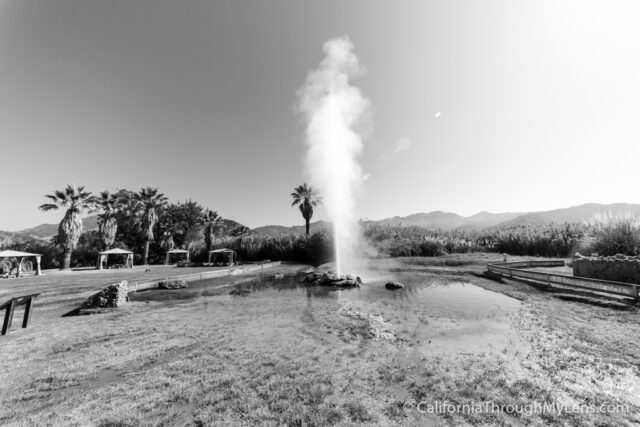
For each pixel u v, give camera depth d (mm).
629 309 7855
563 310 8242
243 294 12859
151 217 36875
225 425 3221
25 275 22828
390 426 3121
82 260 36750
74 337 6617
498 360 4898
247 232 46625
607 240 14977
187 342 6184
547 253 25500
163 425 3252
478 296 11094
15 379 4484
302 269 25062
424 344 5812
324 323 7613
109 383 4316
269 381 4254
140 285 14312
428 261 26469
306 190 38438
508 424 3139
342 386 4051
